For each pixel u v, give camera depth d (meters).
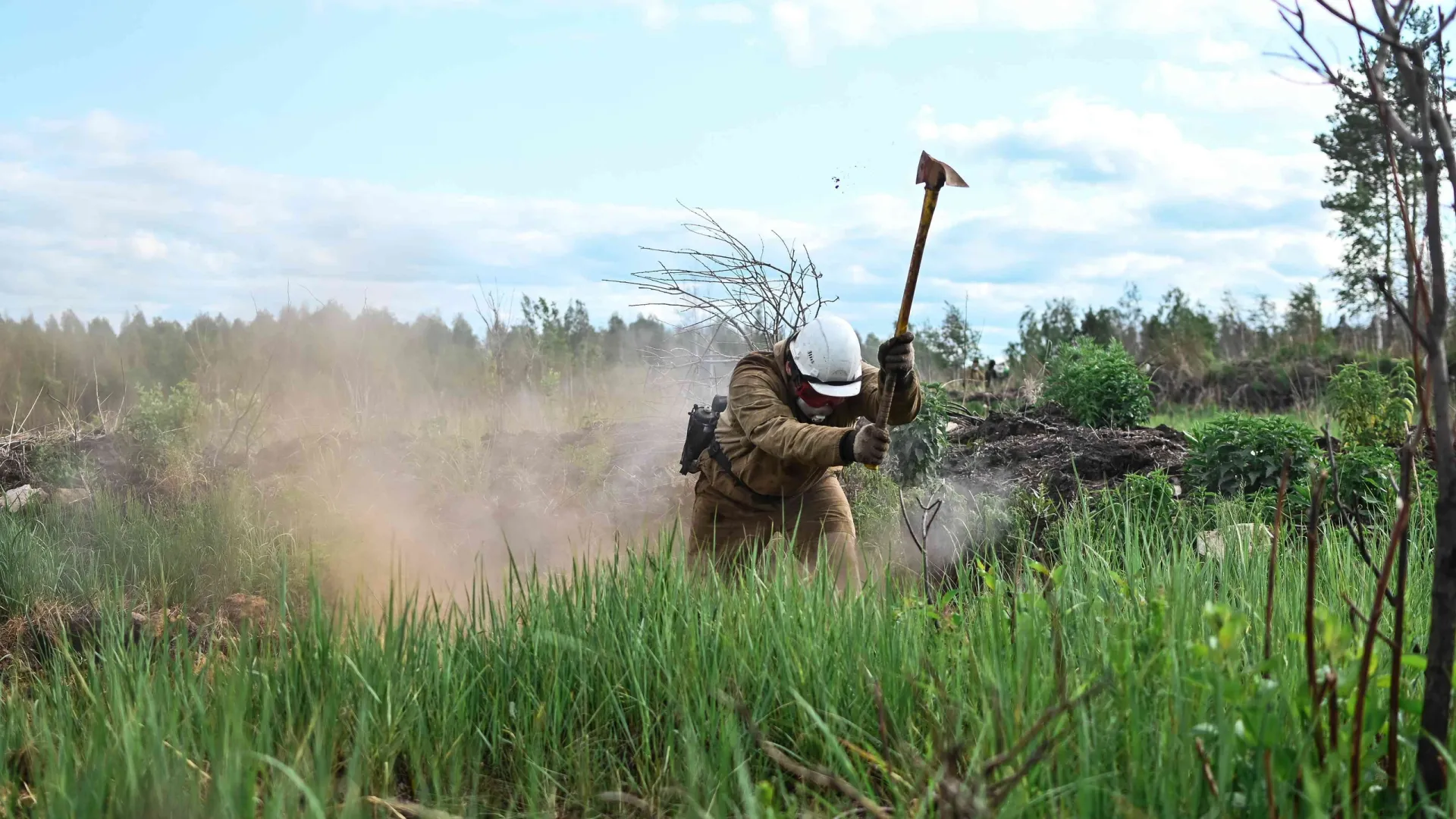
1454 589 2.49
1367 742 2.71
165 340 20.69
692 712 3.39
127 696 3.52
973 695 3.23
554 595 4.09
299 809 2.97
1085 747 2.55
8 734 3.49
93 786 2.84
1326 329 28.09
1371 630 2.45
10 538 6.96
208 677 3.80
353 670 3.53
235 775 2.77
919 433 7.81
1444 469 2.47
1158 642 3.03
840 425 5.77
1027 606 3.53
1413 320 2.54
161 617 5.91
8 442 11.15
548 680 3.66
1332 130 25.53
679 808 3.05
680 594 4.11
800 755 3.28
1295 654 3.19
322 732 3.14
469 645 3.88
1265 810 2.50
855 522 7.10
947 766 2.44
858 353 5.57
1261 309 31.17
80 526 8.02
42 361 15.10
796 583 4.16
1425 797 2.46
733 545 5.83
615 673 3.73
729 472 5.79
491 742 3.57
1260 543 5.41
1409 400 11.07
